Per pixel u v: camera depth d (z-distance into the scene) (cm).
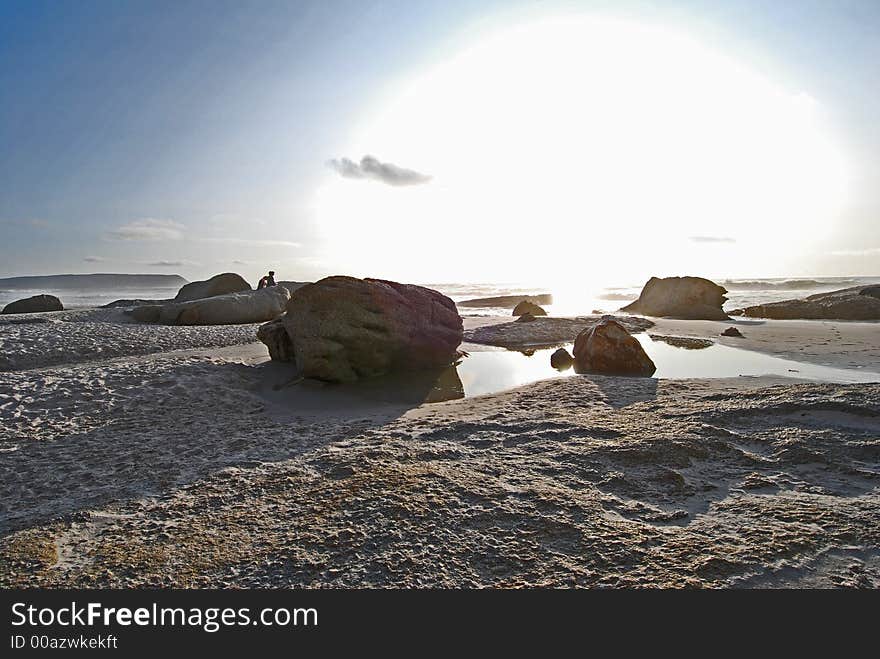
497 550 349
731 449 524
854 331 1667
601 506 411
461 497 425
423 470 484
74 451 588
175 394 838
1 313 2552
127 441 624
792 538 353
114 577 330
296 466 514
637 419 642
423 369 1141
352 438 612
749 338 1554
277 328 1113
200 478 492
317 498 432
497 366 1193
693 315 2447
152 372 945
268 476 489
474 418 688
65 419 704
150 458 561
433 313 1184
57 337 1284
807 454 502
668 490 440
